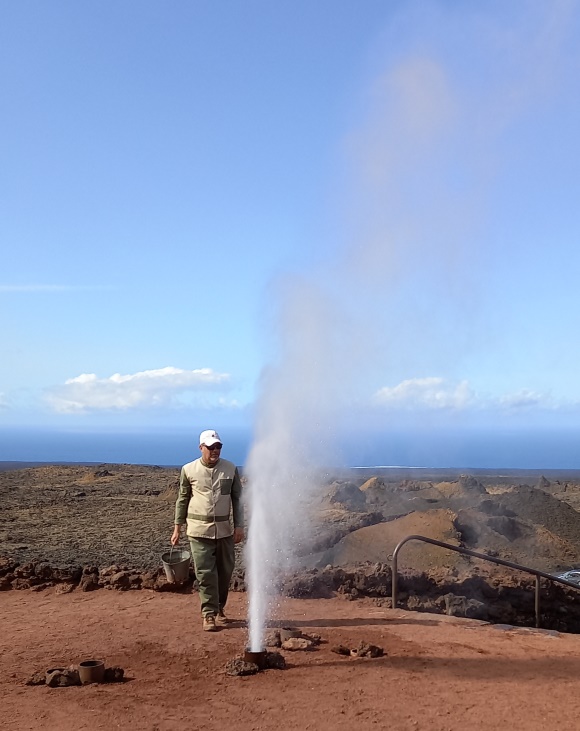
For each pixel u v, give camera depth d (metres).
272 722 5.16
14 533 17.53
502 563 9.31
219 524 8.00
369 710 5.39
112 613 8.78
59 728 5.03
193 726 5.08
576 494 35.81
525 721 5.20
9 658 6.85
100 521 20.61
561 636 7.87
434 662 6.68
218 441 8.02
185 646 7.22
